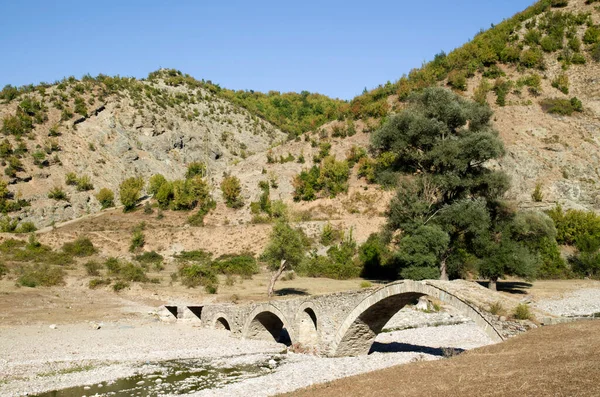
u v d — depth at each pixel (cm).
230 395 2066
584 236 6881
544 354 1535
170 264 7012
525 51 11450
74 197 10206
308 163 10150
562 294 5050
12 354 2825
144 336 3509
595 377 1205
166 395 2138
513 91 10444
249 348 3228
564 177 8262
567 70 10956
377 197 8494
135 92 14750
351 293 2586
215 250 7581
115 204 10631
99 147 12081
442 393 1321
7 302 4256
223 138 15238
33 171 10438
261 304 3350
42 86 14088
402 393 1409
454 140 5362
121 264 6066
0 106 12325
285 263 4888
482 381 1365
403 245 4716
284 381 2267
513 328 1919
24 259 6431
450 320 4366
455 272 5222
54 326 3603
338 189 8819
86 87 13950
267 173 10056
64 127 12106
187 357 2953
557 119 9519
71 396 2142
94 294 4934
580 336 1708
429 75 11794
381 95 11912
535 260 4988
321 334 2809
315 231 7781
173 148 13488
